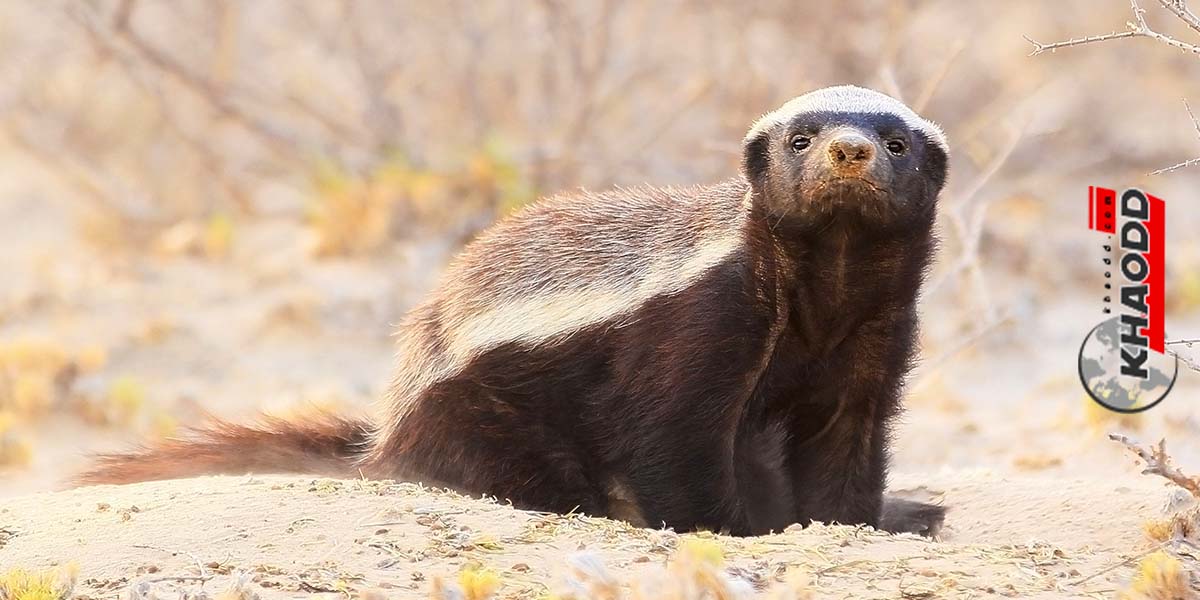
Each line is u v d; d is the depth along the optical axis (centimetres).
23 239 2091
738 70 2120
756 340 863
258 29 2261
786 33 2156
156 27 2208
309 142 2066
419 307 1002
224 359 1620
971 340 1387
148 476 999
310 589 655
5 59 2344
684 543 704
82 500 826
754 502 935
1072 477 1076
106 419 1433
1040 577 681
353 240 1920
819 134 833
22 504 830
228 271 1919
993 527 924
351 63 2173
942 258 1662
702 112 2156
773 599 612
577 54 2094
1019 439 1271
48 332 1689
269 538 724
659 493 873
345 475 995
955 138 2150
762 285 861
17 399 1438
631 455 882
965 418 1359
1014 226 1967
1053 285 1805
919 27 2352
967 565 697
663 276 882
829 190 805
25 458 1307
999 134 2184
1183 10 838
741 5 2150
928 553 716
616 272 904
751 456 928
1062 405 1387
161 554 710
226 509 770
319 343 1673
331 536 724
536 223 964
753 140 864
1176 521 798
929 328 1658
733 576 654
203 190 2162
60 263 1973
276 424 1035
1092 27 2564
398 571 679
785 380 891
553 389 912
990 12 2552
